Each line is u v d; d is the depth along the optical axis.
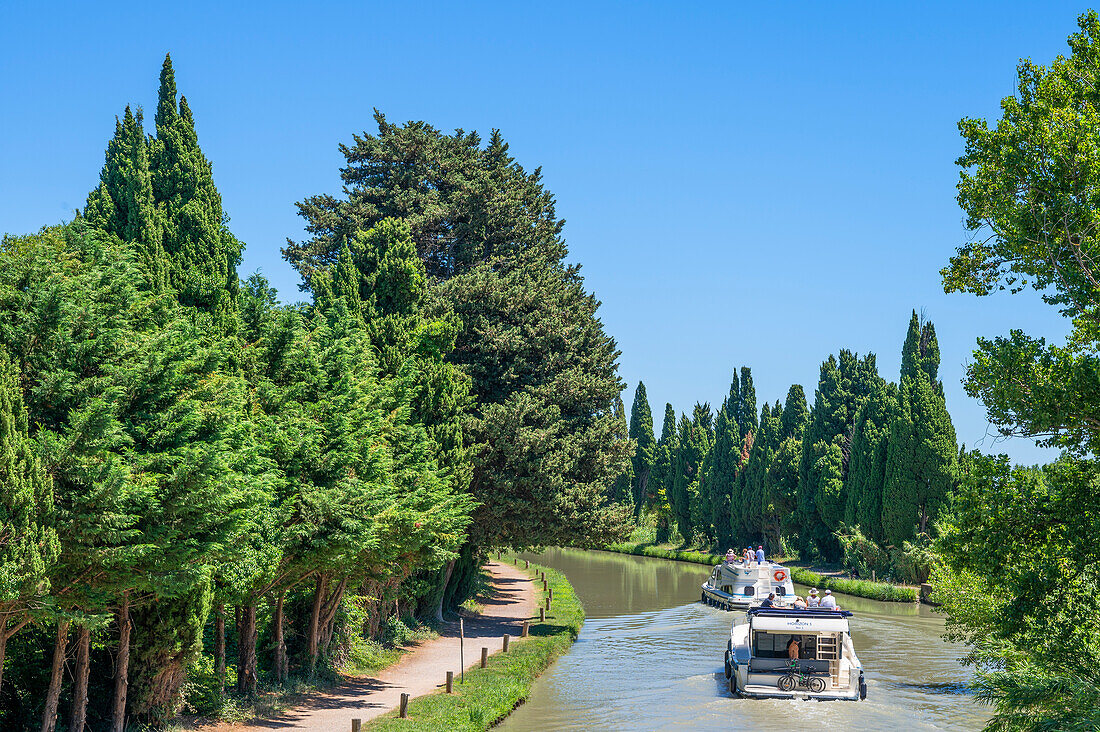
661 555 105.88
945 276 21.61
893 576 67.81
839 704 29.94
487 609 55.03
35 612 16.23
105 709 21.34
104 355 18.41
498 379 48.28
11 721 19.64
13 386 16.45
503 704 29.02
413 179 59.66
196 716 23.56
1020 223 19.55
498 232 59.72
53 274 18.38
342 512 24.59
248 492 19.50
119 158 28.08
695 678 35.62
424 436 34.72
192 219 27.67
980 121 20.61
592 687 34.03
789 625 30.88
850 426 85.44
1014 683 19.92
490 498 44.94
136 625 21.36
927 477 67.06
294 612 31.16
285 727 23.64
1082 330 19.38
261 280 28.77
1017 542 20.23
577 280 67.31
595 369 53.50
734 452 101.25
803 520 84.88
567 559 104.56
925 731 26.52
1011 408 19.66
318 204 61.88
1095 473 19.64
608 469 48.81
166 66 30.31
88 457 16.66
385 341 38.59
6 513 15.38
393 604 41.47
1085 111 19.53
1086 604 19.42
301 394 26.98
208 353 21.05
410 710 25.70
